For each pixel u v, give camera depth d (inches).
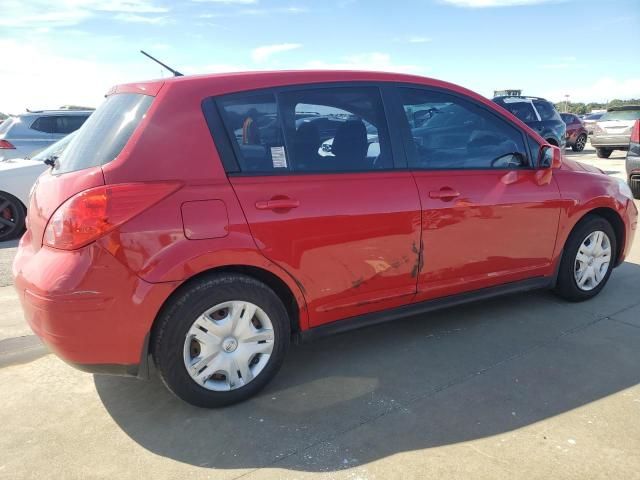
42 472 92.3
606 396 112.5
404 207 123.5
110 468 93.3
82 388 121.1
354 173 119.8
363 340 143.1
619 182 170.1
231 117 108.9
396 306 130.8
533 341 139.6
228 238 103.6
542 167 148.3
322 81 120.3
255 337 111.4
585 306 163.0
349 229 117.0
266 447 98.4
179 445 99.5
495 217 138.3
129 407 112.7
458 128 137.4
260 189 108.0
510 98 485.1
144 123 101.8
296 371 127.1
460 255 135.3
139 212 96.7
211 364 107.5
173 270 98.8
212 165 104.5
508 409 108.5
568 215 153.4
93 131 112.0
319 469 92.0
